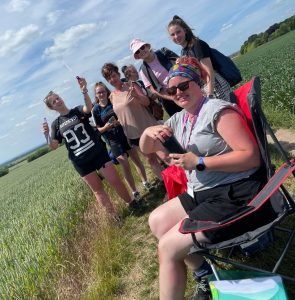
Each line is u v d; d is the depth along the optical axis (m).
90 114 2.94
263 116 1.31
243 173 1.41
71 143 2.91
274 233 1.94
